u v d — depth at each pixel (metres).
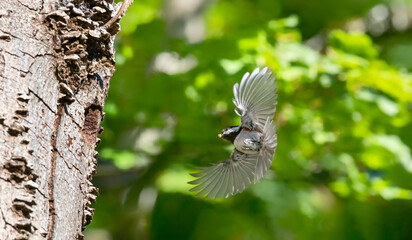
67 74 4.76
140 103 12.44
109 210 13.40
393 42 18.81
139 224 13.24
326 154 12.63
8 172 4.11
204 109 12.23
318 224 13.23
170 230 13.14
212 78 12.01
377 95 12.56
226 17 18.28
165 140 12.69
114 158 12.12
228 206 13.12
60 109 4.73
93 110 5.25
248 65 11.67
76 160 4.87
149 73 12.72
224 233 13.04
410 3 19.16
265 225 13.02
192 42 14.32
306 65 12.05
